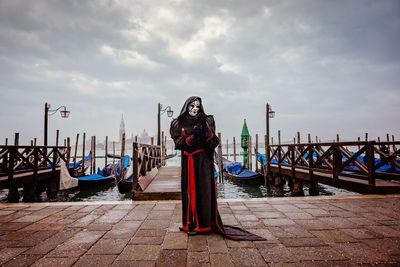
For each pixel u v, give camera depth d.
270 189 13.23
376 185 5.99
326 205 4.06
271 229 2.89
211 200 2.71
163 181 8.23
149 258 2.15
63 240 2.60
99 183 12.92
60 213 3.70
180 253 2.25
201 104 2.79
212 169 2.77
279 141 14.46
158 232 2.83
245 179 13.54
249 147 18.56
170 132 2.87
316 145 8.60
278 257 2.14
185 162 2.83
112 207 4.06
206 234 2.72
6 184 8.29
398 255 2.17
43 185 11.96
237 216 3.46
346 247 2.35
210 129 2.67
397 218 3.31
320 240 2.53
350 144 6.55
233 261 2.07
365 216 3.41
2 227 3.05
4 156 8.73
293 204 4.14
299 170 10.59
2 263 2.07
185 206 2.82
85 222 3.25
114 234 2.78
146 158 8.34
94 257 2.18
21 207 4.07
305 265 1.99
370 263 2.02
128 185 11.09
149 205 4.20
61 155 12.01
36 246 2.44
